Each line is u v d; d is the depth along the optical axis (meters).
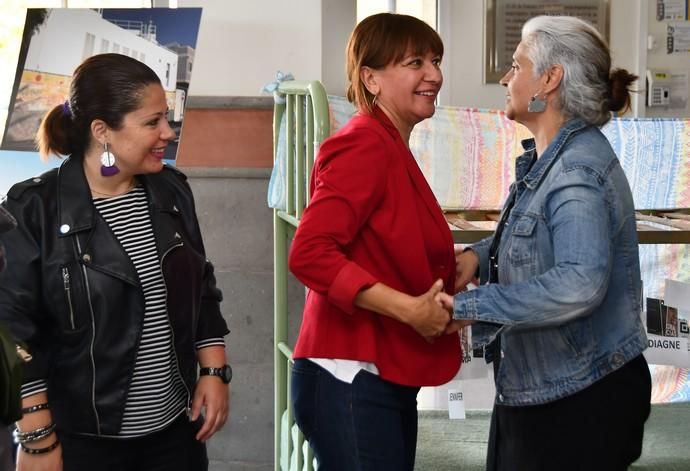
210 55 3.51
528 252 1.83
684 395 3.53
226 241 3.54
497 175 3.14
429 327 1.79
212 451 3.64
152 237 1.94
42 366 1.86
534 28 1.89
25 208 1.85
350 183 1.79
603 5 3.81
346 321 1.87
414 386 1.91
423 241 1.88
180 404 2.01
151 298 1.91
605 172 1.79
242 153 3.50
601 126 1.90
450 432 3.16
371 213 1.85
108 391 1.88
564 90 1.85
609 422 1.80
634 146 3.23
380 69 1.91
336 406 1.87
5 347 1.36
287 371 3.03
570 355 1.81
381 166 1.82
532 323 1.74
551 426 1.84
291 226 3.05
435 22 3.80
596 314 1.82
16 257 1.83
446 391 3.54
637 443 1.86
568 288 1.70
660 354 3.30
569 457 1.82
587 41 1.84
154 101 1.89
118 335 1.88
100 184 1.92
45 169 3.00
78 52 3.08
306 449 2.59
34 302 1.85
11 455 1.42
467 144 3.12
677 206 3.25
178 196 2.05
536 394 1.84
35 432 1.85
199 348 2.12
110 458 1.93
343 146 1.83
